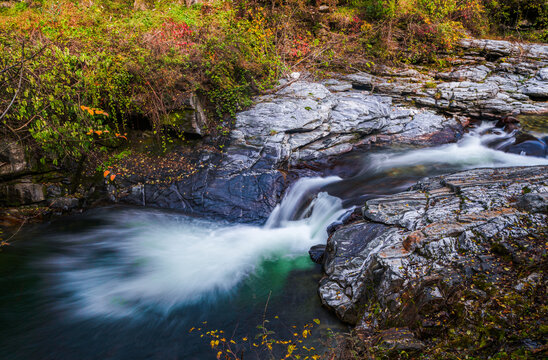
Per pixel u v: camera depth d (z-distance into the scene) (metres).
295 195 7.29
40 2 10.17
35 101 5.46
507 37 13.59
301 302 4.50
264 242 6.25
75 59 6.11
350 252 4.65
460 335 2.94
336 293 4.30
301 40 11.36
